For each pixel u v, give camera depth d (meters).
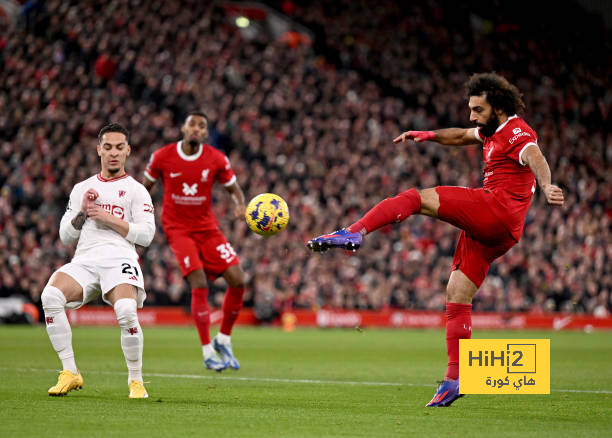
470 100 6.59
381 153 29.66
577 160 33.00
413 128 31.72
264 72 30.75
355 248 6.31
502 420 5.93
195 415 5.93
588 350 16.02
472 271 6.70
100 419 5.66
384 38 35.97
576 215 29.22
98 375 9.22
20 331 18.86
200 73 28.83
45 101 26.31
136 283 6.93
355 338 19.39
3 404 6.43
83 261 6.96
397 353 14.33
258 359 12.65
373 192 28.02
